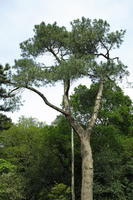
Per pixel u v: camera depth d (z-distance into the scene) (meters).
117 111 32.81
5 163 28.09
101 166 25.69
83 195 18.81
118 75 20.33
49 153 29.38
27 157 31.95
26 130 35.03
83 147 19.72
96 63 19.77
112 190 24.11
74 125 20.36
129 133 35.69
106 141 27.14
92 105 24.52
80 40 21.08
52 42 22.17
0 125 27.62
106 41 21.25
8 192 23.95
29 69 18.95
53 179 28.97
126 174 26.39
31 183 29.41
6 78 19.95
